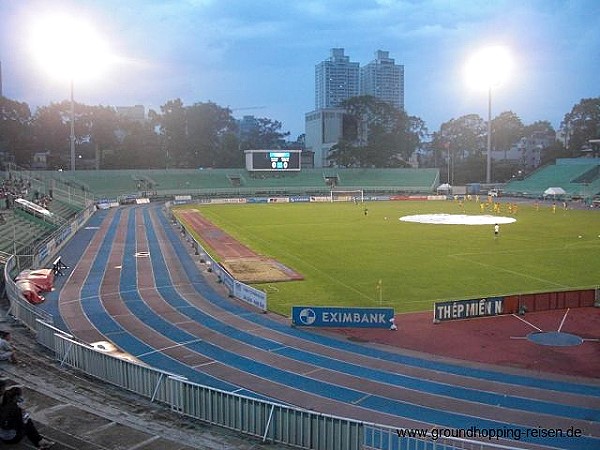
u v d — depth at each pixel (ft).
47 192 259.60
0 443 39.09
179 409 49.85
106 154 429.79
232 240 182.50
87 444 40.93
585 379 63.82
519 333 81.20
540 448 47.14
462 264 134.51
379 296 104.78
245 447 42.22
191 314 93.25
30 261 131.95
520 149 538.06
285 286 114.62
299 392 60.59
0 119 363.76
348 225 217.56
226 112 517.55
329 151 518.78
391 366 68.44
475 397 58.75
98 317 91.45
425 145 586.45
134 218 253.24
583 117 452.76
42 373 58.65
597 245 161.27
